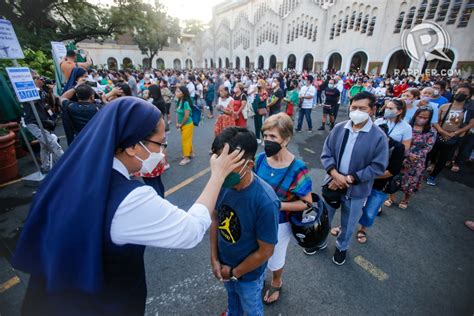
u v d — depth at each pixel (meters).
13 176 4.48
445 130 4.10
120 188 0.84
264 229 1.27
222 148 1.12
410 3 18.73
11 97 4.43
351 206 2.30
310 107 7.55
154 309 2.12
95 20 19.92
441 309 2.12
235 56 43.56
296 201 1.78
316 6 25.88
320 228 1.81
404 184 3.57
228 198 1.33
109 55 43.47
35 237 0.83
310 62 31.41
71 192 0.79
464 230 3.20
